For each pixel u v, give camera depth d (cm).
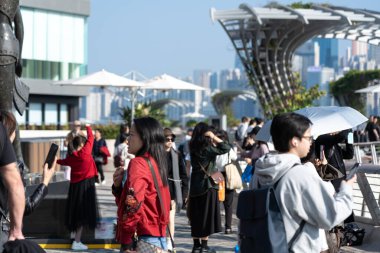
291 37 5312
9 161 723
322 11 4425
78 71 7700
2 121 789
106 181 3416
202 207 1504
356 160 1817
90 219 1581
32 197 839
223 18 4275
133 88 4441
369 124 3969
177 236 1803
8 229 775
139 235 886
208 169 1503
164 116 5591
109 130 5303
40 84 7356
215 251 1530
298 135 720
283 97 5409
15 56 1312
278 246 699
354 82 11912
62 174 2167
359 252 1469
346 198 707
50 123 7306
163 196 891
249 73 5388
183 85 4488
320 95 5456
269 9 4288
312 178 701
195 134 1504
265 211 705
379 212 1548
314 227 706
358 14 4466
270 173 711
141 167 880
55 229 1638
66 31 7531
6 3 1298
